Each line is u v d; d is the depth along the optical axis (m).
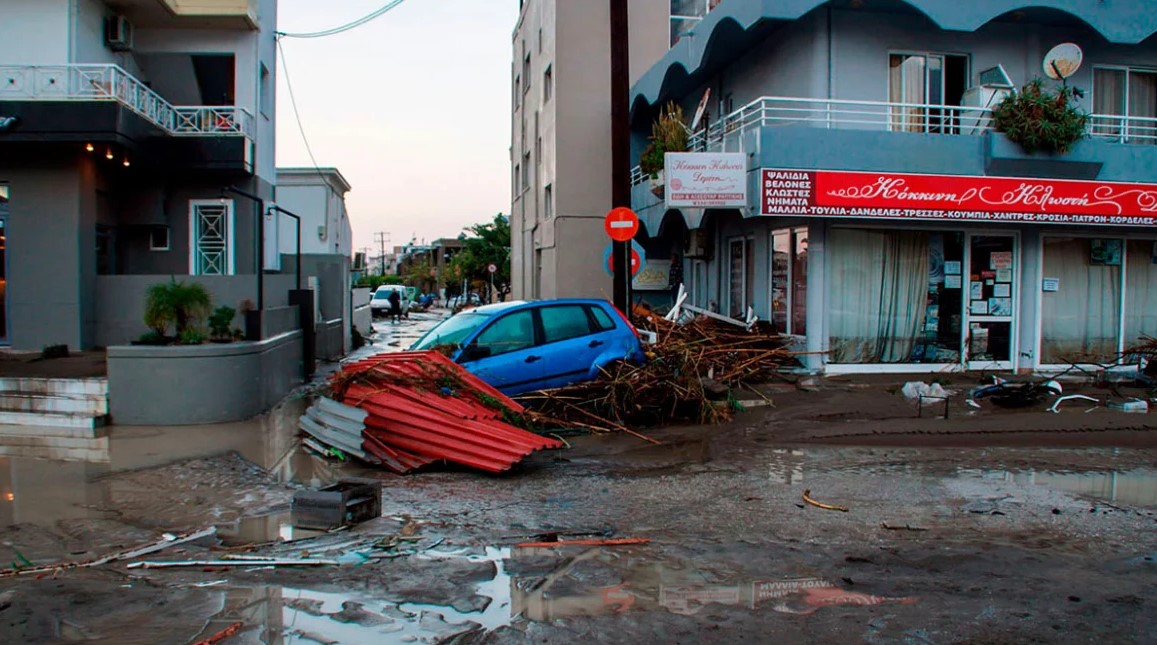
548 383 10.55
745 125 14.62
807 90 14.84
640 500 7.05
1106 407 11.52
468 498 7.11
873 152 13.73
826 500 7.02
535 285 27.47
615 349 11.05
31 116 14.06
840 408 11.42
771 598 4.71
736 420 10.84
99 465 8.05
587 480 7.82
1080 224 14.35
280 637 4.09
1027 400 11.70
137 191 17.06
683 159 13.53
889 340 14.60
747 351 14.01
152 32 18.02
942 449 9.16
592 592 4.80
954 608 4.54
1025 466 8.34
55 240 14.54
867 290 14.52
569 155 23.11
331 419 8.62
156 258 17.56
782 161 13.48
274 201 19.88
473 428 8.34
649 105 21.34
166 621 4.26
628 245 13.27
